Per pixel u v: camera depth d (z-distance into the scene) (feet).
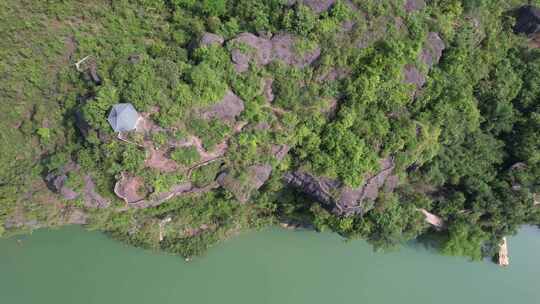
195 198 151.84
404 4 144.46
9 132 136.05
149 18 155.02
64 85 139.13
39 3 146.82
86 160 129.70
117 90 124.98
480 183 161.89
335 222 154.10
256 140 134.51
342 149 142.51
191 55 142.61
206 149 130.21
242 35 137.59
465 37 154.30
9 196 134.31
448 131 156.66
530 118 161.27
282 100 137.08
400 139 144.25
